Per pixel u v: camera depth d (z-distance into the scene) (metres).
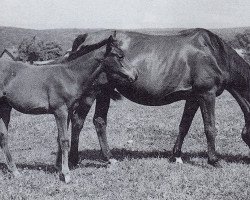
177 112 17.09
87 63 7.08
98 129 8.52
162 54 8.23
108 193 6.46
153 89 8.25
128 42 8.38
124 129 12.88
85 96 8.05
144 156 9.29
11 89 7.12
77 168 8.01
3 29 135.75
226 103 20.80
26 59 56.91
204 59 8.09
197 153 9.59
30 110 7.18
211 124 8.17
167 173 7.57
